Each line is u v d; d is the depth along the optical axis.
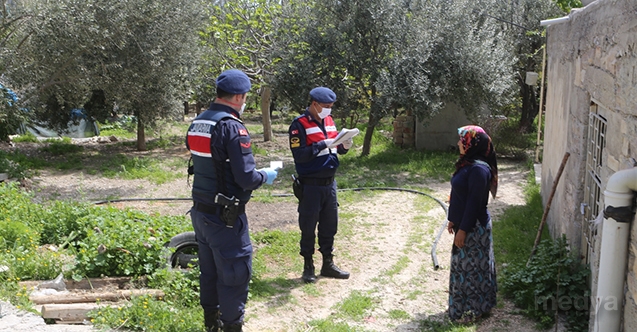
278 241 7.41
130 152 17.19
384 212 9.27
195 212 4.13
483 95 14.20
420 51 13.30
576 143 5.73
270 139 19.67
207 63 16.70
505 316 5.10
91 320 4.27
